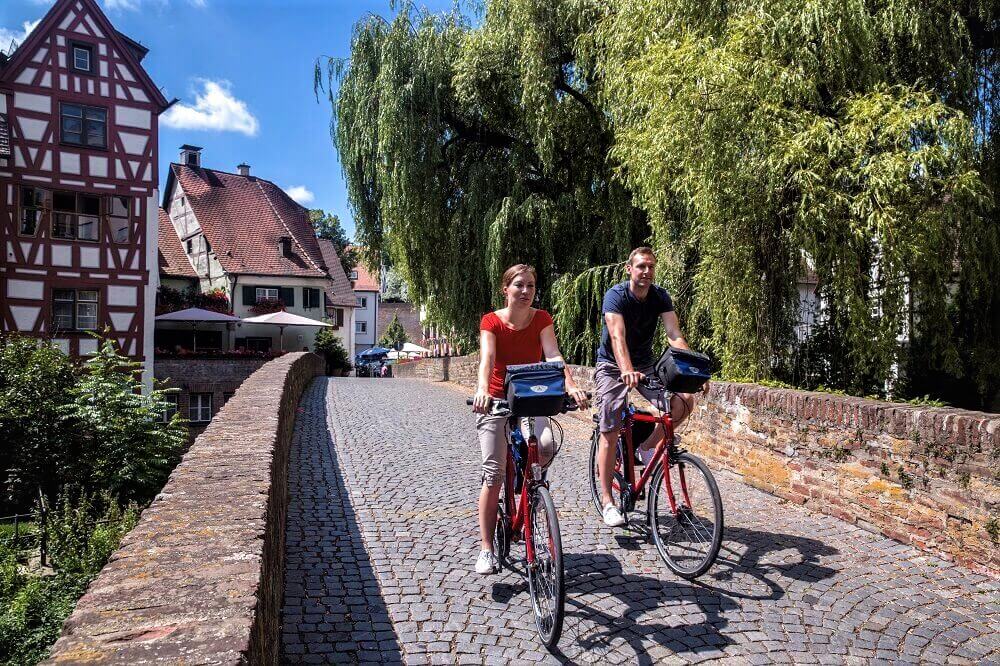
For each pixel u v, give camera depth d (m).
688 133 8.01
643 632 3.42
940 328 8.50
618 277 13.10
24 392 18.34
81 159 26.97
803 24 7.75
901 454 4.86
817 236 7.87
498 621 3.52
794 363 8.59
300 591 3.86
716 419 7.04
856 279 7.80
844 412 5.34
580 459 7.82
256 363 31.66
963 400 9.69
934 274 8.11
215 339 39.47
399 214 16.86
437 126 16.70
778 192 7.91
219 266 42.91
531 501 3.56
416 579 4.06
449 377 22.69
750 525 5.22
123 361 19.19
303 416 11.41
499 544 4.14
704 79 7.75
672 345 4.48
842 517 5.34
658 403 4.51
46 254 26.42
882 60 8.73
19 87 25.89
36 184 26.20
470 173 16.84
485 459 3.97
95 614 1.78
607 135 15.10
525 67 14.88
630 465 4.78
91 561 9.84
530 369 3.54
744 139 7.79
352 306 55.31
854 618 3.64
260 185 48.59
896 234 7.19
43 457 17.67
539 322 3.99
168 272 40.16
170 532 2.48
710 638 3.38
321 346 43.38
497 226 15.34
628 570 4.24
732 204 7.93
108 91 27.38
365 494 6.10
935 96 8.55
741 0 8.55
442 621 3.50
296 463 7.39
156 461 18.05
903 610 3.75
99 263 27.34
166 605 1.84
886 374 8.04
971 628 3.56
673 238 10.36
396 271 19.61
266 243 44.59
